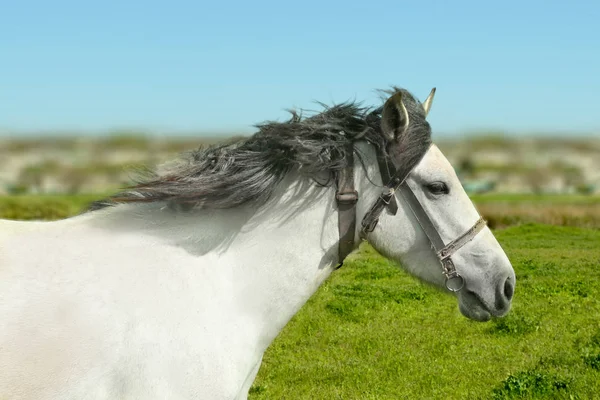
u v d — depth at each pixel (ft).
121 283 10.57
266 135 11.67
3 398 9.55
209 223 11.44
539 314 34.19
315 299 38.52
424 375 24.90
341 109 12.01
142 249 11.02
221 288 11.22
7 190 115.03
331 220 11.75
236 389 11.00
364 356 27.81
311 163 11.43
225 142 12.06
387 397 22.72
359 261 57.31
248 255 11.51
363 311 35.45
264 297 11.48
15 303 10.00
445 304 37.52
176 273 10.93
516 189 191.42
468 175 164.55
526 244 73.51
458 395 22.61
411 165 11.69
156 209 11.48
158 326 10.46
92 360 9.98
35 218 88.58
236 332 11.18
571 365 25.20
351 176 11.75
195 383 10.53
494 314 12.06
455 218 11.91
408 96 12.12
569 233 85.30
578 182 191.62
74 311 10.16
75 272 10.50
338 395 22.97
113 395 10.09
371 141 11.75
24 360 9.71
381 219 11.85
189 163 11.85
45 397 9.73
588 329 30.81
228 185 11.24
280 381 24.56
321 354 28.07
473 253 11.94
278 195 11.62
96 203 12.05
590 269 50.72
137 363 10.21
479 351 27.94
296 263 11.62
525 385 22.47
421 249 11.98
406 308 36.45
